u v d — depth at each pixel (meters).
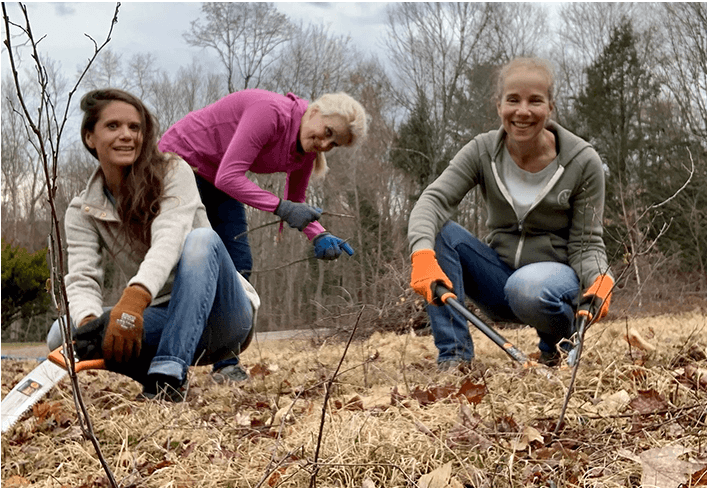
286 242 15.38
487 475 1.76
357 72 23.08
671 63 24.41
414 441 1.97
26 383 2.49
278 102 3.75
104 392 2.95
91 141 2.84
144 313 2.85
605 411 2.22
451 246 3.48
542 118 3.19
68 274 2.92
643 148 24.84
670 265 17.53
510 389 2.52
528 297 3.19
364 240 12.55
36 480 2.05
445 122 24.34
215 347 3.09
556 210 3.35
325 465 1.81
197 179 3.90
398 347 4.52
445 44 24.47
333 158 18.30
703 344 3.36
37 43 1.30
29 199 30.28
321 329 5.01
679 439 1.95
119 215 2.89
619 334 3.88
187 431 2.27
